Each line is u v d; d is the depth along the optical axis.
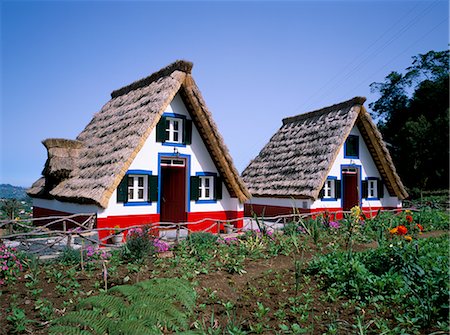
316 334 5.26
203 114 15.16
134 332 3.79
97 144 15.59
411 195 34.09
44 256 9.48
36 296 6.66
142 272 8.30
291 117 25.41
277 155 23.48
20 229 15.19
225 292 7.08
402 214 17.95
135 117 14.59
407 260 7.09
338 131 19.84
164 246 9.94
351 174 22.86
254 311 6.15
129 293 4.66
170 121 15.25
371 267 7.52
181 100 15.35
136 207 13.92
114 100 18.83
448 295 5.71
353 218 14.30
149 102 14.62
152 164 14.42
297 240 11.89
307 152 20.95
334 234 13.74
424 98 38.47
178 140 15.44
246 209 23.69
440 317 5.43
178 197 15.89
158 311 4.22
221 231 16.06
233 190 16.19
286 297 6.73
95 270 8.45
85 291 6.99
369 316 5.77
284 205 20.47
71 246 9.84
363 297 6.43
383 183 22.34
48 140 15.30
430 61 40.38
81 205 13.50
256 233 11.96
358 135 21.33
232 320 5.72
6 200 17.50
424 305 5.66
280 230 14.63
